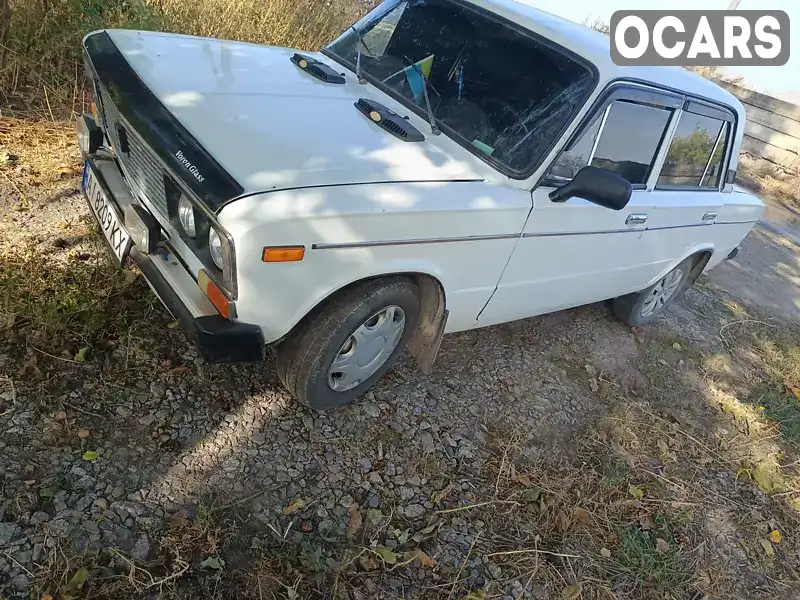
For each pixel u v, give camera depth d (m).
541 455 3.23
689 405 4.16
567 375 3.93
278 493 2.51
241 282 2.13
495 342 3.95
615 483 3.20
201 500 2.37
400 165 2.56
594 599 2.62
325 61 3.45
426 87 3.09
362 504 2.61
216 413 2.71
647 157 3.45
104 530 2.16
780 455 3.97
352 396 2.92
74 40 4.68
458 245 2.66
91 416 2.50
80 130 2.96
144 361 2.80
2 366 2.56
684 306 5.61
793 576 3.15
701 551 3.04
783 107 11.08
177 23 5.29
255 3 5.98
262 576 2.21
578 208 3.08
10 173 3.73
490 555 2.62
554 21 3.21
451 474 2.90
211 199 2.08
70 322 2.82
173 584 2.09
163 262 2.44
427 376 3.41
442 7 3.31
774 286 7.00
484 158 2.84
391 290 2.59
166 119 2.33
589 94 2.91
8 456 2.26
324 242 2.20
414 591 2.37
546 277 3.31
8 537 2.04
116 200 2.66
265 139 2.37
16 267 2.99
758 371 4.97
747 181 10.76
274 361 3.04
